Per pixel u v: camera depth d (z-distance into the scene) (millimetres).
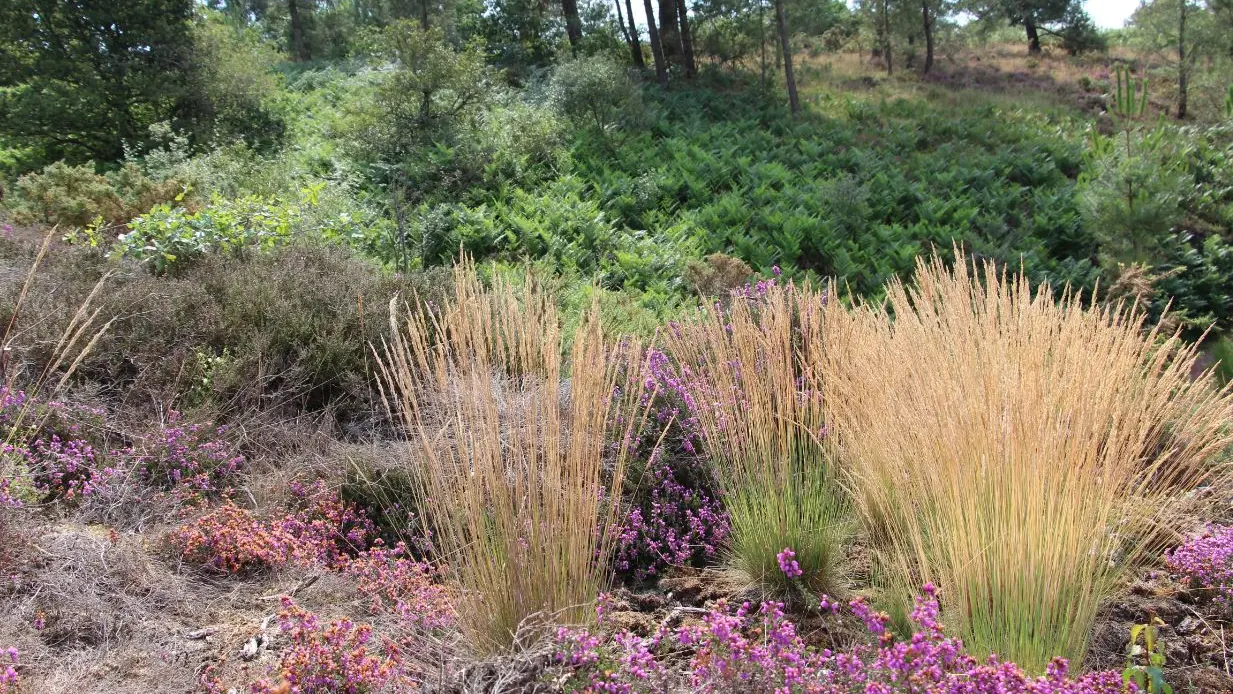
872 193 15195
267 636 2855
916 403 2748
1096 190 13305
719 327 3682
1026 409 2441
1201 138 18531
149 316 5297
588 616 2646
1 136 15844
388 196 12992
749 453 3357
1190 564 2957
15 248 6766
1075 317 2861
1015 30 38062
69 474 3854
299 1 34000
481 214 11961
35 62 16250
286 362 5285
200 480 4004
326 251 7055
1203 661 2656
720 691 2223
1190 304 12391
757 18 24797
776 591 3117
